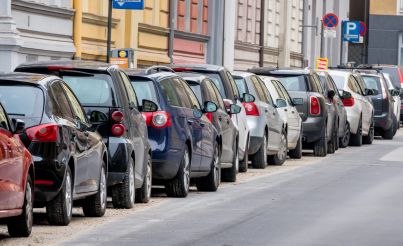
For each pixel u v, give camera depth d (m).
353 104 55.50
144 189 27.48
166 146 28.11
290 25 89.88
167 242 20.48
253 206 27.12
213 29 72.38
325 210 26.31
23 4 43.69
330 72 56.00
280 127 41.91
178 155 28.44
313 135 47.62
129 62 44.12
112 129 25.33
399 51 126.44
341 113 52.84
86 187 23.31
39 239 20.58
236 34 77.44
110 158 25.33
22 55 43.44
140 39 57.94
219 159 31.97
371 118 58.66
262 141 39.62
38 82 21.86
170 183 28.86
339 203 28.00
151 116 28.14
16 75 22.20
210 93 32.69
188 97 30.16
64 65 25.47
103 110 25.42
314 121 47.50
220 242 20.56
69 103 23.11
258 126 39.12
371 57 126.25
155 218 24.39
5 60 41.88
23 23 44.03
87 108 25.38
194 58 69.44
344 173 38.53
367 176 37.16
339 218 24.67
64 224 22.53
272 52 86.25
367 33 126.62
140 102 28.48
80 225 22.83
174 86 29.36
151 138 28.19
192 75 32.53
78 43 49.19
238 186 33.03
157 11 60.94
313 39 99.94
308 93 47.41
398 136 67.88
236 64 77.31
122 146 25.33
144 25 58.22
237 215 25.12
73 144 22.34
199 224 23.38
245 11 79.06
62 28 47.84
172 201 28.23
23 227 20.53
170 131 28.22
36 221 23.30
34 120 21.50
